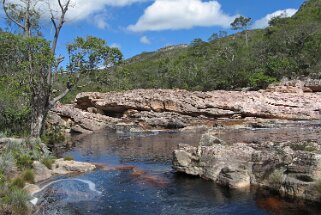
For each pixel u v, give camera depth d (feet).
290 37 275.39
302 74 225.97
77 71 94.99
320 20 355.36
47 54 87.76
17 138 71.36
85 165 68.18
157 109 165.17
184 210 44.65
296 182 45.09
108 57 95.81
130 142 109.70
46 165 63.46
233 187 51.62
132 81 297.74
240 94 165.27
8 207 41.47
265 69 233.14
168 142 105.81
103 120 155.02
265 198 46.88
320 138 91.61
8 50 89.51
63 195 50.98
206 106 157.17
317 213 40.73
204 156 59.31
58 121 135.74
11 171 55.16
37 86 90.48
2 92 88.22
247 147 57.82
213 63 287.48
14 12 97.60
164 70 317.83
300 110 148.15
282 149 53.21
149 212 44.50
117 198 50.08
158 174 63.57
